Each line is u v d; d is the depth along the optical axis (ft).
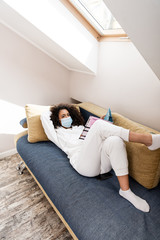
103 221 2.90
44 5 4.04
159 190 3.78
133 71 5.01
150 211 3.19
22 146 5.08
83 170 3.83
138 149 3.70
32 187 5.23
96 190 3.56
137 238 2.67
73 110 5.37
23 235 3.88
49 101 7.45
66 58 5.98
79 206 3.19
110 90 5.97
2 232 3.92
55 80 7.23
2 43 5.38
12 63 5.80
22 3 3.70
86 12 4.71
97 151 3.67
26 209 4.50
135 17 2.47
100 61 5.95
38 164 4.33
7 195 4.88
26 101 6.70
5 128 6.47
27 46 5.89
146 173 3.64
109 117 4.66
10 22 4.95
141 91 5.00
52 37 4.50
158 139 3.21
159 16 2.23
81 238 2.82
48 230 4.01
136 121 5.49
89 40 5.41
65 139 4.81
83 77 6.92
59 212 3.51
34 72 6.44
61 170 4.09
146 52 3.16
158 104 4.70
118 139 3.38
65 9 4.46
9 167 6.08
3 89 5.93
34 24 4.07
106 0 2.43
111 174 4.06
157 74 3.83
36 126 5.12
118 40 5.08
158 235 2.76
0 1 3.67
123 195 3.41
